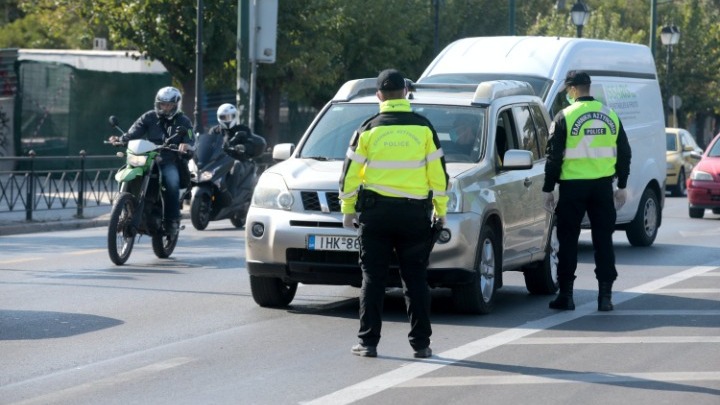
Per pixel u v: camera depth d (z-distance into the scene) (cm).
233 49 9631
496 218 3788
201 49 8625
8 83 10556
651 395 2575
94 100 10475
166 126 5075
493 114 3956
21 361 2938
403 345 3166
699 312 3797
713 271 4978
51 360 2952
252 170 6819
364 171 2912
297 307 3847
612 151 3800
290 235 3556
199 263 5044
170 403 2492
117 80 10644
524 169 3803
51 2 10244
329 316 3669
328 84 12394
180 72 9894
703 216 8356
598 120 3781
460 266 3547
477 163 3781
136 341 3216
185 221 7531
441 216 2955
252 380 2720
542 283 4259
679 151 11650
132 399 2530
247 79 8162
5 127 10562
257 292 3781
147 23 9456
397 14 12588
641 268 5097
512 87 4259
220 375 2778
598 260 3834
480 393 2581
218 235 6419
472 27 14762
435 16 11994
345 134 3966
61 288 4228
